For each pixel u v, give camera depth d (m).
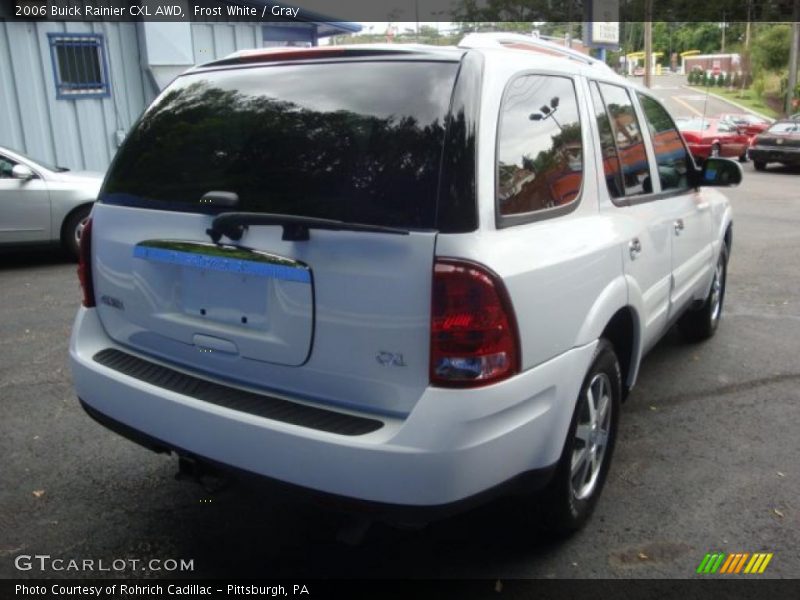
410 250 2.34
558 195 2.93
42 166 8.70
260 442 2.49
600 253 3.03
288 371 2.61
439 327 2.32
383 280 2.37
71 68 11.94
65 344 5.71
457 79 2.51
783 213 13.47
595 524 3.31
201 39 12.96
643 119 4.09
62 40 11.77
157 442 2.83
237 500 3.50
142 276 3.00
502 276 2.38
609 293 3.09
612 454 3.41
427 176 2.38
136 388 2.83
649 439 4.17
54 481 3.64
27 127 11.70
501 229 2.49
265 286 2.62
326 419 2.49
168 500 3.49
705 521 3.33
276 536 3.22
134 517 3.35
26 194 8.44
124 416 2.91
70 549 3.11
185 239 2.80
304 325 2.53
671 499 3.52
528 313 2.50
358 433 2.39
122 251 3.06
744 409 4.59
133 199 3.04
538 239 2.64
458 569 2.99
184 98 3.08
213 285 2.77
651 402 4.70
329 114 2.63
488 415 2.37
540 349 2.58
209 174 2.81
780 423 4.39
